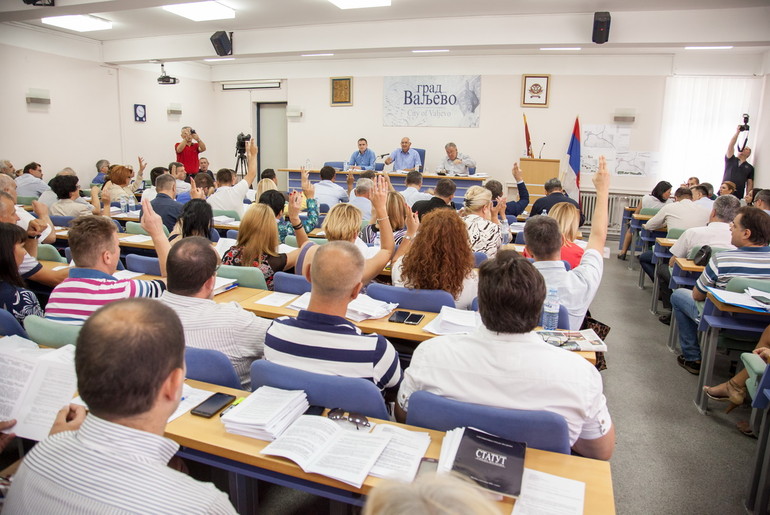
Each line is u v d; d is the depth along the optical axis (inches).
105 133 367.9
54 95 330.3
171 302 71.7
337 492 49.9
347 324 64.1
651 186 358.9
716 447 102.6
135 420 33.9
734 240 121.0
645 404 120.3
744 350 119.3
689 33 250.5
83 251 85.3
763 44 254.1
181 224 134.3
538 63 363.6
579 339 79.8
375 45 298.4
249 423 53.5
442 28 285.3
